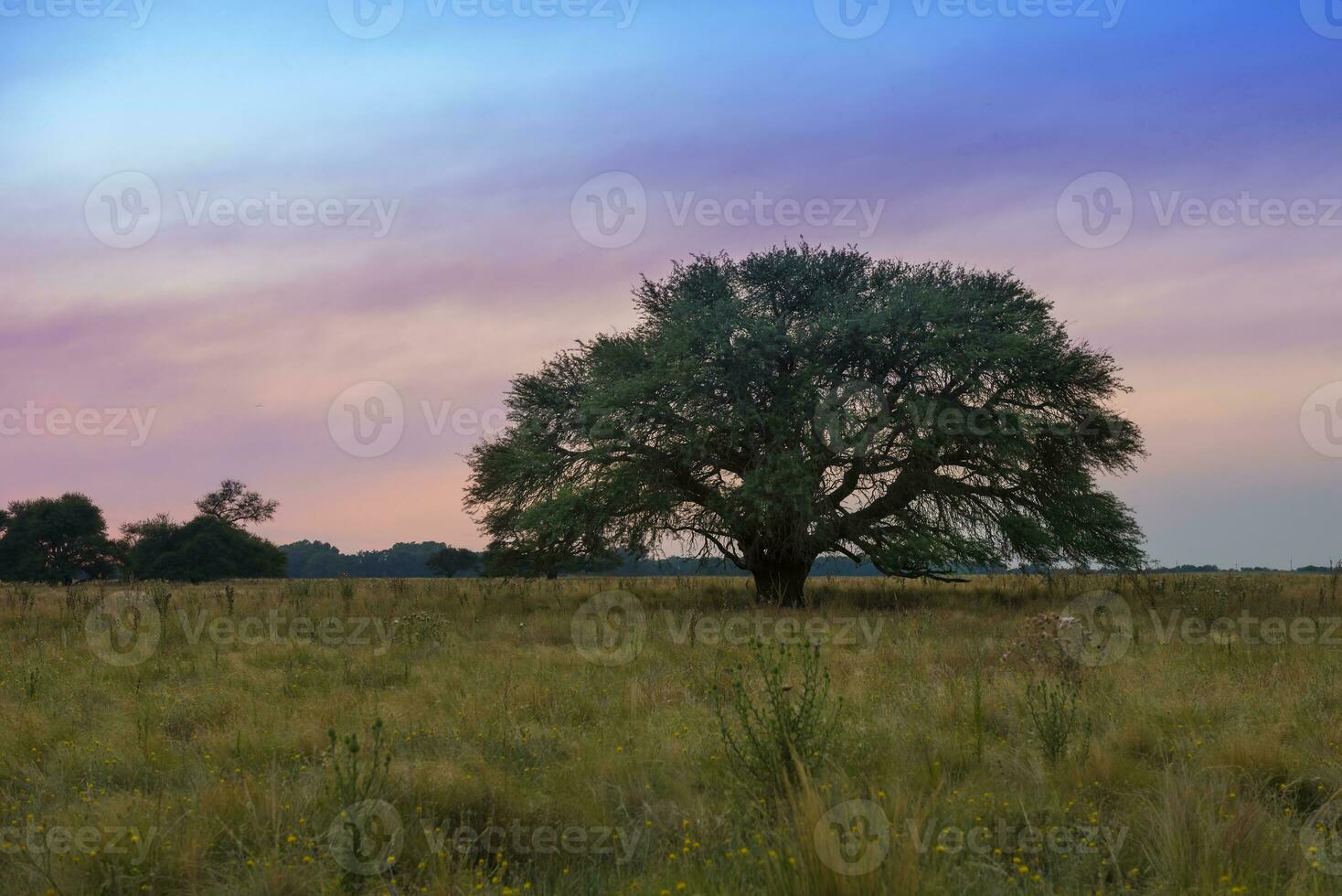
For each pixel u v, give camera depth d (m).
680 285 25.89
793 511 22.11
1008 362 23.06
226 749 6.99
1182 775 5.48
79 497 88.38
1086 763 5.98
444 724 7.70
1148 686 8.66
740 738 6.74
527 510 24.89
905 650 11.66
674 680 9.89
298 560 136.88
